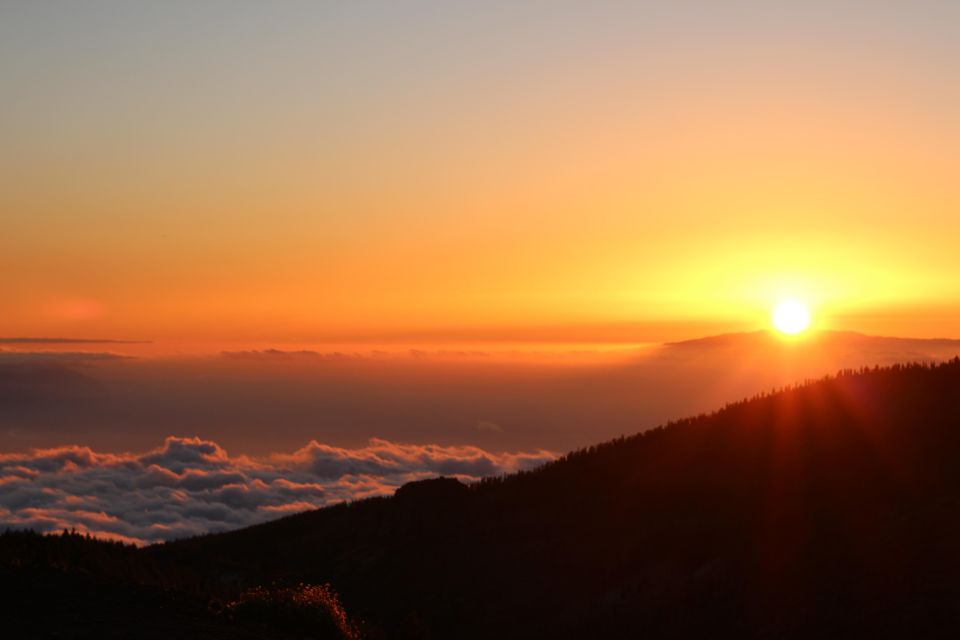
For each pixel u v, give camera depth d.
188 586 26.16
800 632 26.67
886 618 25.67
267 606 20.75
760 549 34.03
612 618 32.94
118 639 16.03
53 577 20.56
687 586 33.25
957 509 31.00
